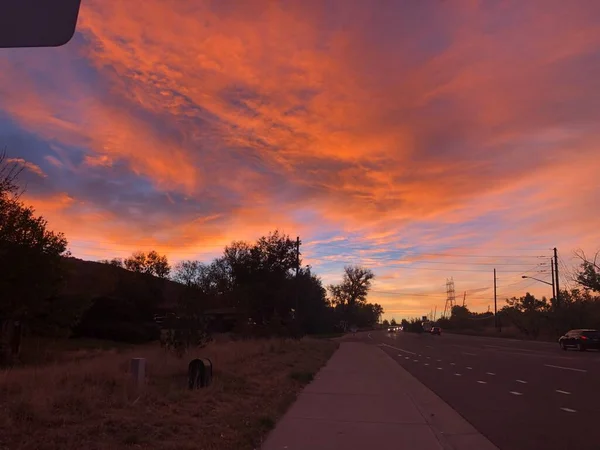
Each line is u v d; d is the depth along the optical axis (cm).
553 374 1936
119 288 5366
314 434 828
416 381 1677
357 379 1686
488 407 1176
